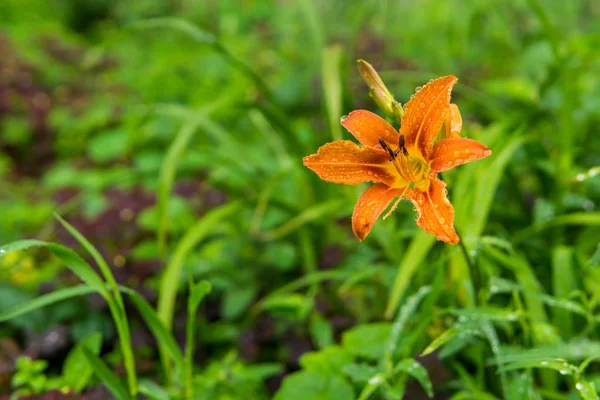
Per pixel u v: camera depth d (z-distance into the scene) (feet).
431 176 2.13
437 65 5.55
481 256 2.84
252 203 3.40
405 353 2.52
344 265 3.42
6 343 3.04
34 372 2.81
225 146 3.97
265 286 3.48
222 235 3.76
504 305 3.03
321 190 3.60
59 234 3.56
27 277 3.48
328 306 3.15
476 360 2.75
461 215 2.91
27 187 4.94
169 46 7.38
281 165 3.97
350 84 4.83
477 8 5.01
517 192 3.35
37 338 3.08
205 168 4.51
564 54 3.49
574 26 5.65
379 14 6.01
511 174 3.32
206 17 7.97
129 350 2.51
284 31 6.61
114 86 6.16
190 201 3.90
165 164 3.19
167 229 3.65
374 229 3.20
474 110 4.66
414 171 2.18
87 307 3.22
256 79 3.51
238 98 3.59
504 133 3.28
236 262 3.45
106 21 9.73
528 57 4.81
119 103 5.67
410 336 2.60
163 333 2.56
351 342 2.76
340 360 2.76
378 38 5.57
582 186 3.44
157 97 5.74
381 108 2.29
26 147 5.51
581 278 2.91
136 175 4.13
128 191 3.91
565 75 3.41
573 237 3.39
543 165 3.27
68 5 9.84
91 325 3.17
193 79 5.92
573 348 2.54
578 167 3.46
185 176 4.49
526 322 2.75
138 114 4.48
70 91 6.13
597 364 2.78
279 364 3.16
